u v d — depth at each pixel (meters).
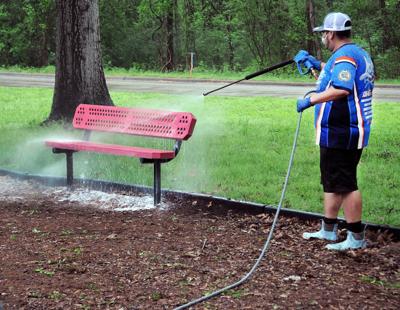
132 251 5.45
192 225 6.33
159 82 26.56
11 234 5.94
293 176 8.27
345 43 5.45
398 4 36.34
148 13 40.47
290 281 4.76
